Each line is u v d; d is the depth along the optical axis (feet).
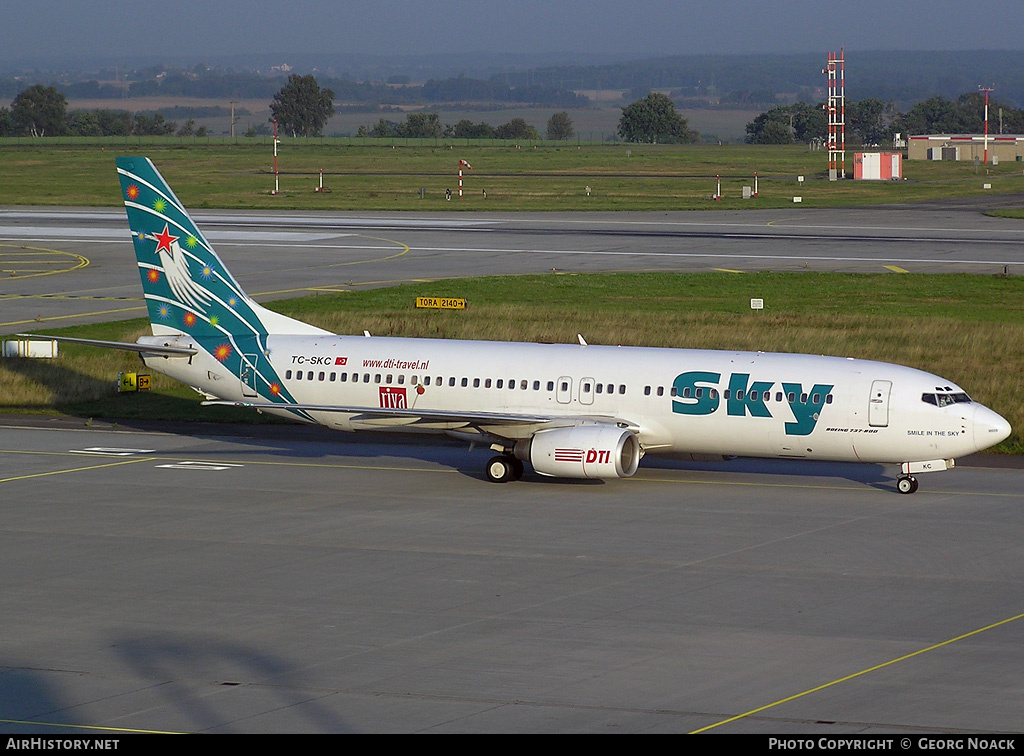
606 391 437.17
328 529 378.73
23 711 237.66
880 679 252.21
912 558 344.69
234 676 256.32
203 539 366.63
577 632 282.97
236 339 478.18
